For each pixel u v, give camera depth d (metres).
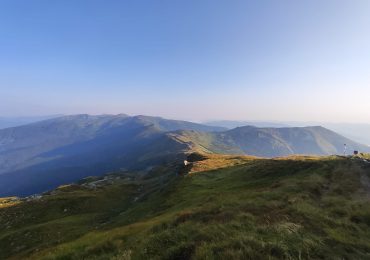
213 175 81.06
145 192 99.56
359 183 46.81
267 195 37.75
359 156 75.25
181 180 78.25
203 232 18.61
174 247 16.55
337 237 20.28
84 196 94.19
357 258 17.31
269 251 15.31
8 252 54.66
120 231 29.91
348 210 29.44
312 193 40.25
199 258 14.55
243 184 60.69
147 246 17.92
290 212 25.53
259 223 21.55
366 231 23.61
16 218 81.06
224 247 15.43
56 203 88.50
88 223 66.94
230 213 25.16
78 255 21.19
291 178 55.09
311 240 18.11
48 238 56.94
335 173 54.41
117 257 16.94
